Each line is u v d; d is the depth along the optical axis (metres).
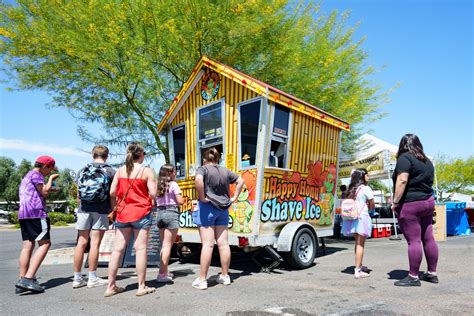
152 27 8.83
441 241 10.23
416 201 4.90
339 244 10.61
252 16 9.17
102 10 8.80
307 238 6.63
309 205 7.28
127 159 4.91
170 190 5.55
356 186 5.64
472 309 3.88
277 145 6.71
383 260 7.22
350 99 11.34
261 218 6.25
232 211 6.64
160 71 9.86
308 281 5.42
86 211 5.31
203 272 5.06
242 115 6.82
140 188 4.86
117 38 8.38
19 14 8.81
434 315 3.69
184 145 8.11
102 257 7.34
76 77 9.56
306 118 7.25
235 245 6.25
